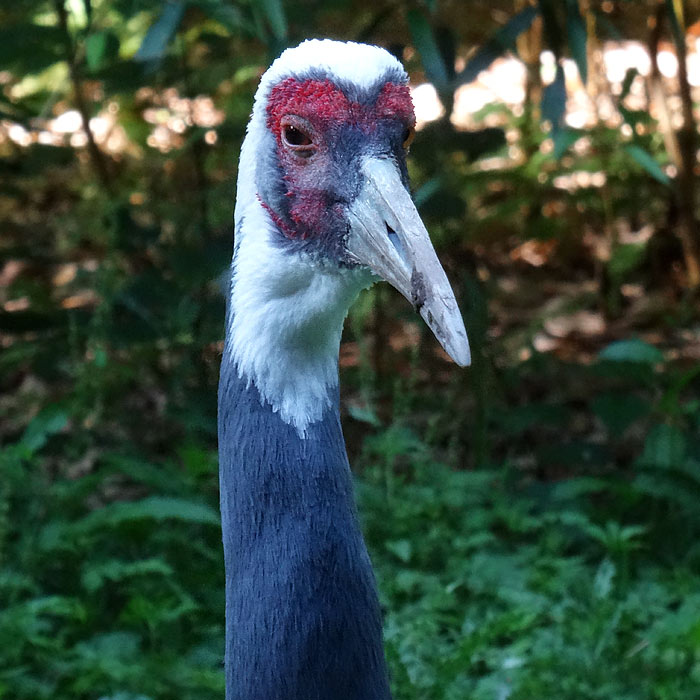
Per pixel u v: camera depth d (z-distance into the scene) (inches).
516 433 245.6
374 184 113.8
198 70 288.7
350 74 114.5
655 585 203.6
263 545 118.5
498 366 261.4
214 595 197.8
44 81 377.1
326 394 119.9
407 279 110.6
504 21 367.6
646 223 370.9
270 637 117.6
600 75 340.5
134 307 245.6
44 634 199.0
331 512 118.5
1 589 198.7
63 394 285.1
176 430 270.7
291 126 116.0
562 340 326.6
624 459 270.8
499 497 225.3
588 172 355.3
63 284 325.4
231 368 120.4
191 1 207.5
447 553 211.0
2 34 248.4
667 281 354.3
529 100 366.9
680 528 225.5
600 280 343.0
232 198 252.4
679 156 327.6
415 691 169.9
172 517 208.8
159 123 352.2
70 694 183.0
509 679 175.0
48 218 397.1
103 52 254.5
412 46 243.3
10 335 287.3
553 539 213.6
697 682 177.0
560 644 183.2
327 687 117.9
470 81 222.2
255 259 118.3
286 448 118.1
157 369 283.1
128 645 188.4
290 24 245.6
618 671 177.2
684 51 320.5
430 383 278.4
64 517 212.1
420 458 226.5
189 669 181.2
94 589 191.8
